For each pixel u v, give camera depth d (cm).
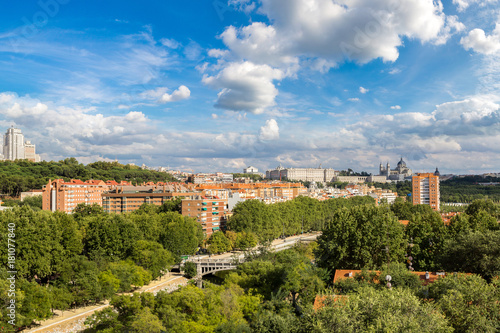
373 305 5125
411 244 13038
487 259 8919
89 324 10525
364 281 8712
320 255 13288
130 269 14712
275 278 12344
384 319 4734
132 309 10238
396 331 4525
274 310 10119
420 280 8738
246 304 10869
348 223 12681
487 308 5678
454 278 6762
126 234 16138
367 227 12444
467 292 5903
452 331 5053
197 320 9731
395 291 5716
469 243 9775
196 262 17588
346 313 4959
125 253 16362
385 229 12375
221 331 9150
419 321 4803
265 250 17025
